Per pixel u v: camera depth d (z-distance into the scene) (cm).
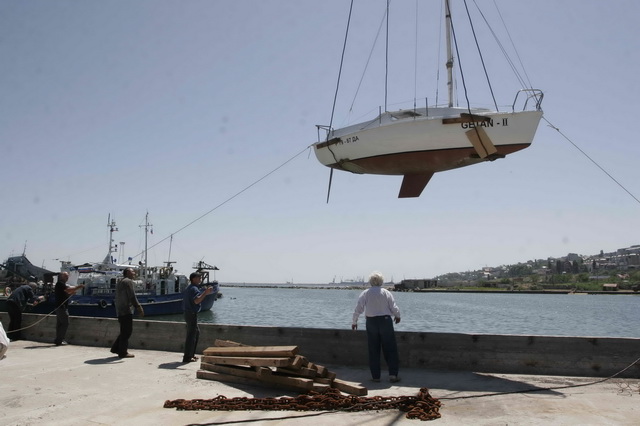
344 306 7044
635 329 3762
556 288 15938
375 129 1009
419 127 974
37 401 599
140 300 3481
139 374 770
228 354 739
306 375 661
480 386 682
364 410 561
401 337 823
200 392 652
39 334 1206
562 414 536
